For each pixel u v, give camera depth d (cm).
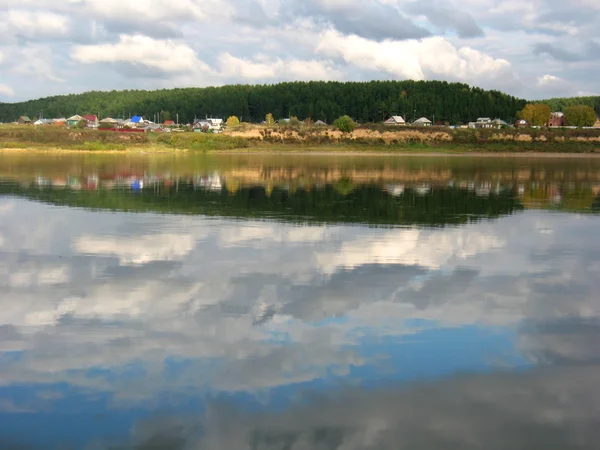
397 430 683
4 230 1872
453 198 2944
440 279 1319
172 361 858
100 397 751
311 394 762
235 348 907
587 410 732
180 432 676
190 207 2477
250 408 726
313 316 1059
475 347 923
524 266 1453
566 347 928
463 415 717
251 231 1903
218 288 1229
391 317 1055
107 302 1129
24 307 1096
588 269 1433
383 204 2658
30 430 678
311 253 1570
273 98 17812
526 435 677
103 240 1722
